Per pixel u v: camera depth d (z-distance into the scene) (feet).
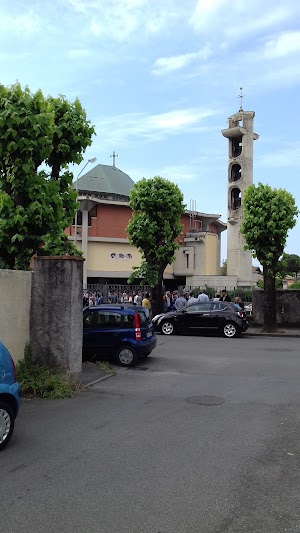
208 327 63.46
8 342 29.27
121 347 39.58
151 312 70.95
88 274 122.62
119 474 16.20
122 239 127.95
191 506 13.74
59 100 36.96
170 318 65.41
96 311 40.70
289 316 72.54
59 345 30.55
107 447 19.07
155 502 13.99
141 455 18.12
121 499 14.20
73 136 36.68
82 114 37.50
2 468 16.76
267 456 18.03
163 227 70.23
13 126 29.78
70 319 30.40
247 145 114.11
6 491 14.79
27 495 14.48
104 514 13.25
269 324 66.03
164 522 12.80
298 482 15.53
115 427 21.99
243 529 12.42
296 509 13.57
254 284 114.21
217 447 19.07
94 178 140.26
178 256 134.62
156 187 70.38
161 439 20.13
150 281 71.10
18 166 30.25
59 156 36.94
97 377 34.24
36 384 28.48
